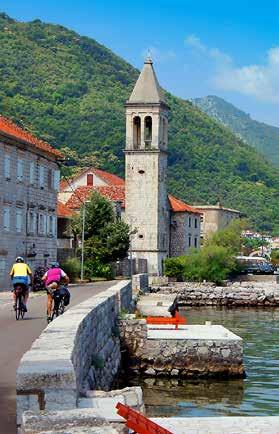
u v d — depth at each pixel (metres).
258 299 101.19
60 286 29.67
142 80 118.50
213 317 76.19
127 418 11.83
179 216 128.38
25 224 68.12
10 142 63.16
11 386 16.12
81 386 17.91
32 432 9.66
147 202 116.44
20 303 31.81
